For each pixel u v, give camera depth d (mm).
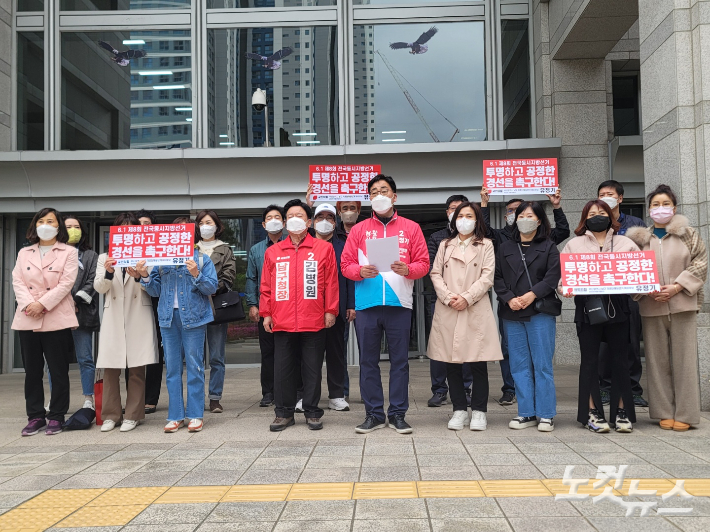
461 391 5062
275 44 10500
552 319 4934
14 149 10273
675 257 4863
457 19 10453
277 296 5051
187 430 5184
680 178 5691
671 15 5812
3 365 10172
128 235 5027
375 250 4730
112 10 10516
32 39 10484
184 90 10453
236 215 10500
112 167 9672
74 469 4008
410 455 4137
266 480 3648
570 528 2826
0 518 3104
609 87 10062
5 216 10266
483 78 10445
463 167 9695
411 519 2965
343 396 6016
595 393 4875
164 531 2889
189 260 4992
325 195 6355
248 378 8977
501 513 3023
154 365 6152
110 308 5281
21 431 5336
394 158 9602
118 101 10469
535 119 10320
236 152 9562
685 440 4477
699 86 5605
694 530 2783
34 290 5250
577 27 8695
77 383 8984
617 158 9508
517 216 5027
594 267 4695
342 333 5984
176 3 10539
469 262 4977
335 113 10398
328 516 3029
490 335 4906
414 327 11289
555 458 3992
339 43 10438
